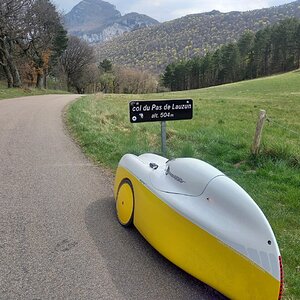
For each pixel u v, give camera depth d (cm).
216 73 11819
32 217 462
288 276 363
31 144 888
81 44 7612
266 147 802
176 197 352
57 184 591
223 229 304
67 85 7431
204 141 980
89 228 440
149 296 323
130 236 425
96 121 1248
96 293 321
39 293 316
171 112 627
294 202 560
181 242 335
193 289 336
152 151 810
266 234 295
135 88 10394
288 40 10875
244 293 291
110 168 701
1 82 4575
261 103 2505
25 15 3956
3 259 363
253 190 605
